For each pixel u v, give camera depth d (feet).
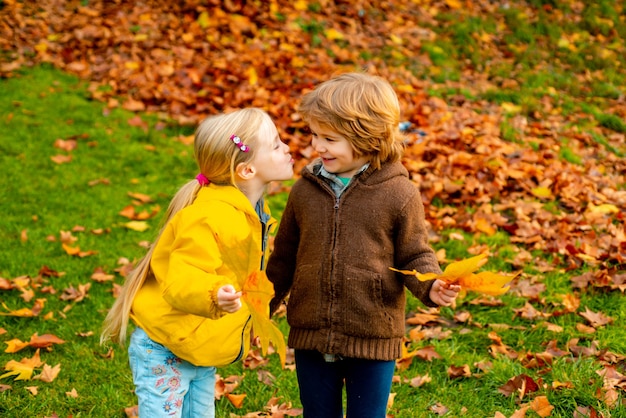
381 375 7.77
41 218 16.30
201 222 7.39
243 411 10.34
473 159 18.30
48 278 13.89
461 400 10.41
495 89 25.23
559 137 22.04
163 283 7.43
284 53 24.58
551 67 27.66
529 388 10.32
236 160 7.82
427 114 21.36
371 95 7.52
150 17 26.50
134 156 19.58
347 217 7.71
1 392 10.52
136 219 16.56
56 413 10.16
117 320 8.25
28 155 19.12
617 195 17.51
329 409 7.97
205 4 26.84
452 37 28.14
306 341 7.80
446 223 15.93
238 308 6.87
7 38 25.76
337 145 7.61
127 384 10.93
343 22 27.58
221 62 23.61
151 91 22.68
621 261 13.83
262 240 8.39
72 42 25.55
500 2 31.22
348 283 7.61
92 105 22.22
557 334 11.92
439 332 12.27
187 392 8.39
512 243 15.35
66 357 11.57
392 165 7.89
